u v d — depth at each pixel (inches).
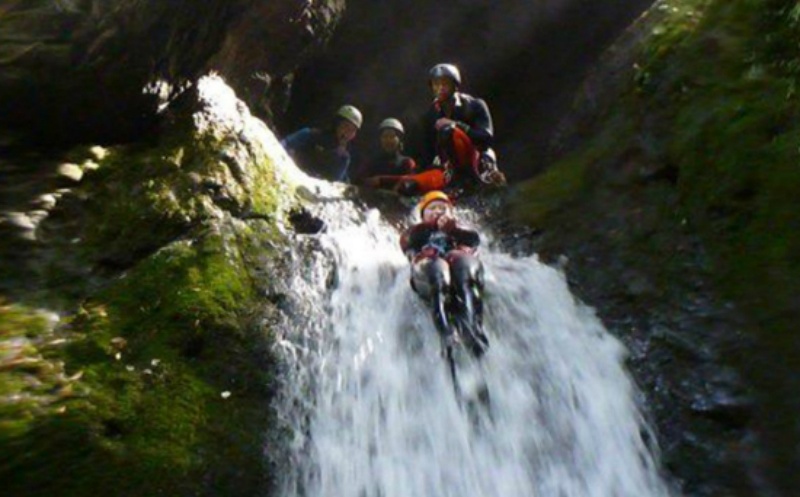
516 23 446.0
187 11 228.1
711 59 237.3
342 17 403.9
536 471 180.4
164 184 210.8
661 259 208.5
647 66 254.7
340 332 192.7
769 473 162.7
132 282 186.4
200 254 192.9
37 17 228.4
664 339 192.9
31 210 199.8
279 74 325.4
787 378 169.9
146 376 166.4
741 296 187.8
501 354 196.5
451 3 432.5
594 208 235.5
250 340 180.4
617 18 444.1
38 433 148.9
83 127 228.2
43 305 178.1
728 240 198.8
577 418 188.4
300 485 165.9
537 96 468.4
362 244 224.2
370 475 173.9
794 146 199.3
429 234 209.6
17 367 159.0
